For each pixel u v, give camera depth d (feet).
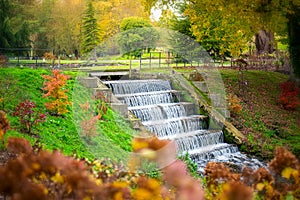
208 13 54.95
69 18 121.90
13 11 116.78
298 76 55.77
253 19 50.49
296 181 13.78
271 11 48.37
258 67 75.51
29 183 10.07
